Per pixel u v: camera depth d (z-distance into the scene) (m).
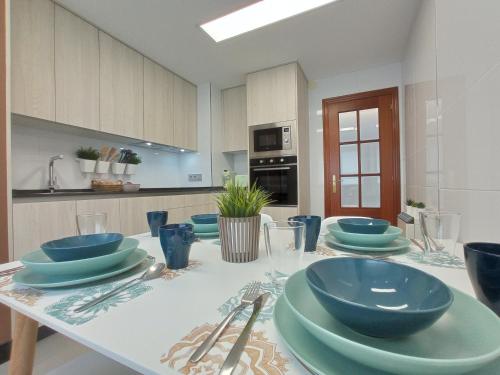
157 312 0.43
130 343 0.35
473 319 0.35
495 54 0.88
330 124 3.25
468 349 0.30
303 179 3.05
